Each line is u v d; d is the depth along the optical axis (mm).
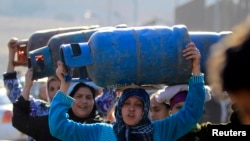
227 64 3168
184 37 5605
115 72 5570
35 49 7504
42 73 6875
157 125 5797
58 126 5762
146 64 5547
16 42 7730
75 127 5770
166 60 5566
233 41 3172
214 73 3215
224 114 16281
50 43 6820
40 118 7066
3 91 21594
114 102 8164
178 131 5809
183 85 6660
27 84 6965
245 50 3139
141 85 5766
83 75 5840
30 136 7277
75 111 7457
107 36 5598
